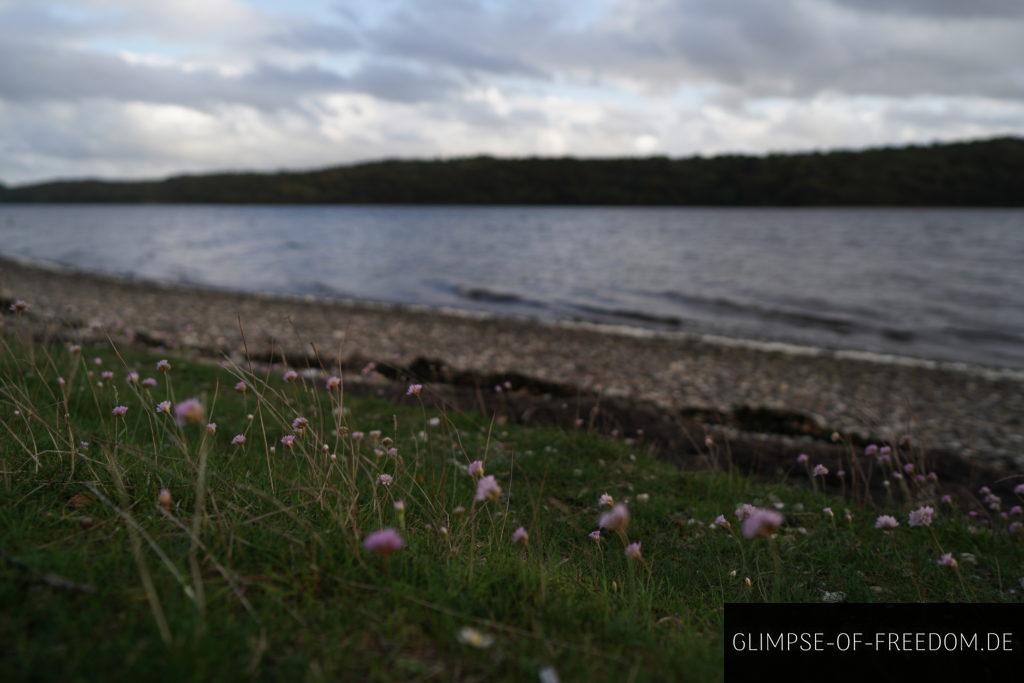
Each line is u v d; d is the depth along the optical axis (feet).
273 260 228.02
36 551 11.26
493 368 67.77
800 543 23.62
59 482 15.25
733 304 128.47
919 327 106.63
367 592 11.78
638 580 17.49
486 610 11.97
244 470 19.81
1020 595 19.85
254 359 63.57
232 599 10.87
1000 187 589.32
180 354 60.44
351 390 46.29
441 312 115.96
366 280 170.30
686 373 70.54
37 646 8.68
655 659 11.02
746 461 37.68
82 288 130.82
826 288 149.07
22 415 19.39
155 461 17.19
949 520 26.81
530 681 9.70
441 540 15.58
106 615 9.73
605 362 75.00
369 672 9.43
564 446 33.94
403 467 20.53
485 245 290.76
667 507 26.50
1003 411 59.52
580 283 162.30
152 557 11.84
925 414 57.41
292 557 12.46
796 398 61.16
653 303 130.72
